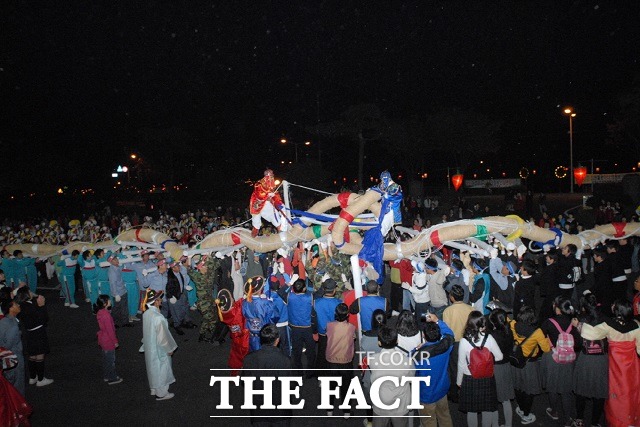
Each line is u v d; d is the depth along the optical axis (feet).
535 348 22.15
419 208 98.02
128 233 43.93
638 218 53.78
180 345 35.86
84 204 149.69
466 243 35.12
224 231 34.88
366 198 26.30
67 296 48.91
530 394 22.89
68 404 26.89
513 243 33.17
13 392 22.39
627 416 20.70
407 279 37.27
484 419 20.58
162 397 27.17
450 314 24.07
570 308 22.50
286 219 30.99
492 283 30.09
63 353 35.40
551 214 95.76
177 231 59.11
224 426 24.13
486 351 20.24
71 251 49.75
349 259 33.19
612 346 21.03
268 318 27.02
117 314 40.86
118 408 26.27
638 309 25.63
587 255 50.26
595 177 126.41
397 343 19.86
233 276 39.09
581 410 22.15
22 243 53.98
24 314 29.09
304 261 36.65
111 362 29.50
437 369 20.08
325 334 26.61
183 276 41.75
